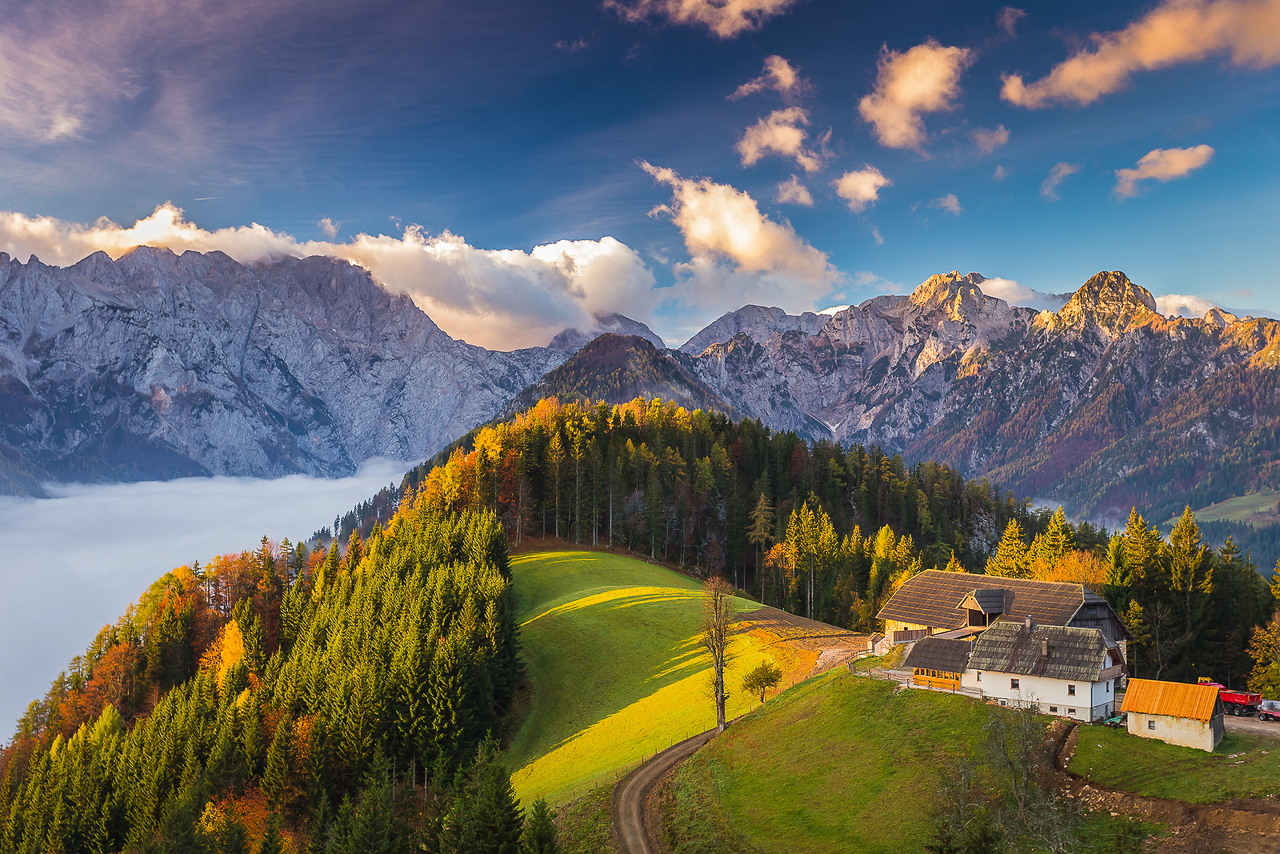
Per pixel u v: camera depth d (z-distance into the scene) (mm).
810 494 183875
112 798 95812
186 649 134500
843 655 86438
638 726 83188
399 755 87000
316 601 127500
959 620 77750
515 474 159000
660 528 163375
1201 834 39781
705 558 166000
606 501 166875
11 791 119375
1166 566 95500
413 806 75875
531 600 125562
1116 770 46688
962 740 53469
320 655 102250
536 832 50656
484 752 71625
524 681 101562
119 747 104938
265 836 73625
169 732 96625
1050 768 48312
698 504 175125
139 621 142125
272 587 145375
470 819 58125
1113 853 40375
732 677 87562
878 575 144500
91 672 138000
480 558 121500
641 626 109062
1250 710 58469
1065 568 104938
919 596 83750
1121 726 51531
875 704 62156
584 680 99062
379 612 110125
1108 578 96688
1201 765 45688
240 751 90000
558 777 77000
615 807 61625
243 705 96812
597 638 107500
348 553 145625
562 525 166875
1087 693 53781
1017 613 74812
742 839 51406
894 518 194375
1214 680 91625
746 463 198250
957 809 45719
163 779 91938
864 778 53625
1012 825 43781
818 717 64562
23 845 98500
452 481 157375
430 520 141625
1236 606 96438
